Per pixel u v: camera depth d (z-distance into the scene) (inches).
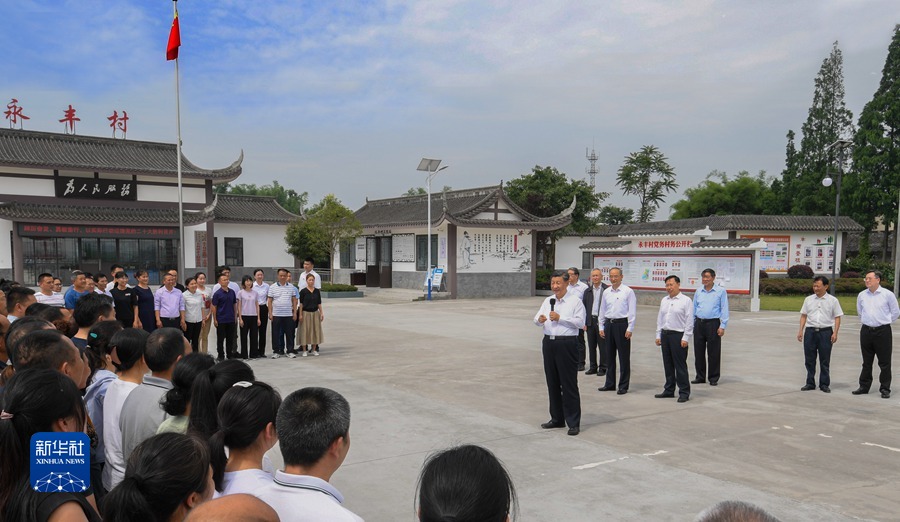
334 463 80.1
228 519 52.5
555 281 241.4
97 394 132.6
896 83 1296.8
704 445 225.8
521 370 373.1
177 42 665.0
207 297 406.3
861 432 243.3
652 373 378.9
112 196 1019.3
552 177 1284.4
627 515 163.6
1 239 915.4
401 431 241.9
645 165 1875.0
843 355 439.2
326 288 1003.9
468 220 983.6
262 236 1237.7
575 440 231.6
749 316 715.4
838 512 164.9
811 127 1622.8
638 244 914.1
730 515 46.5
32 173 962.7
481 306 862.5
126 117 1127.0
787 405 289.9
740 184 1729.8
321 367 385.4
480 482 55.1
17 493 70.5
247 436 87.4
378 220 1189.1
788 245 1215.6
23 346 106.4
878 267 1238.3
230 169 1100.5
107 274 982.4
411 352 445.1
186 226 998.4
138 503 63.0
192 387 106.8
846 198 1373.0
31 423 75.7
